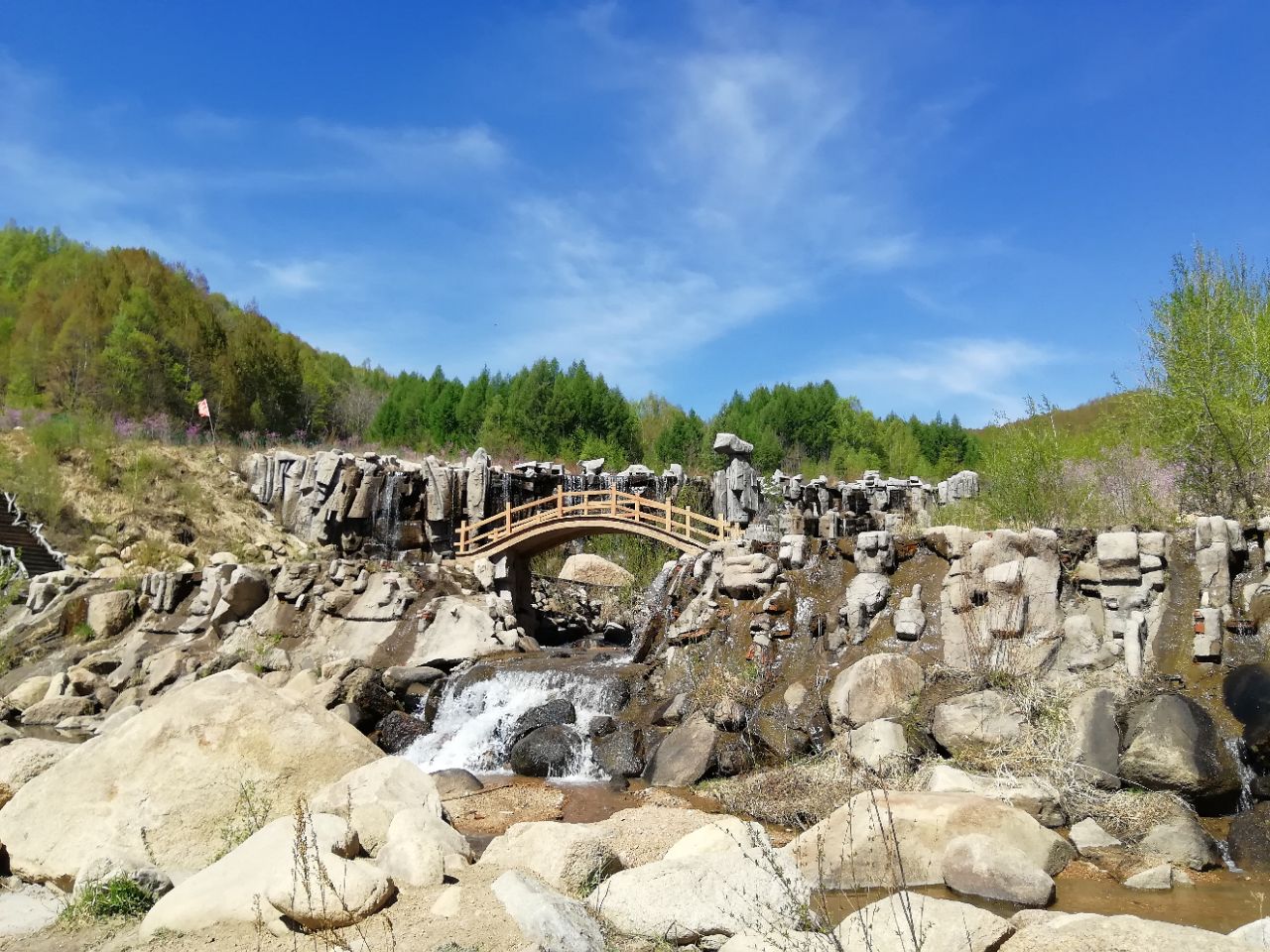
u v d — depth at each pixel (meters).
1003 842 7.97
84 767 8.40
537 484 30.16
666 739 13.43
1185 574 11.80
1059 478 15.70
